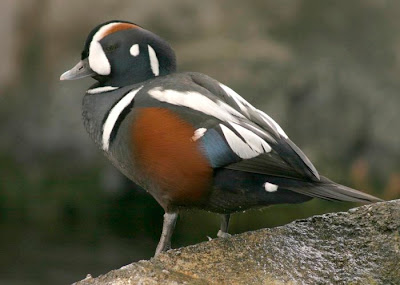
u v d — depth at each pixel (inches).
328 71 565.0
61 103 602.5
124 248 513.3
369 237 235.1
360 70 568.4
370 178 537.3
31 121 606.9
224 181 232.1
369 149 549.0
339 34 586.6
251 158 227.3
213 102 233.8
